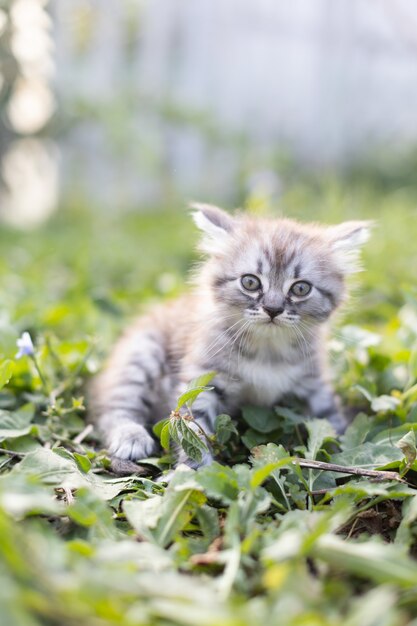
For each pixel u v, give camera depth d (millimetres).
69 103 1574
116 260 1182
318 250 711
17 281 1036
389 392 726
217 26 1887
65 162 1796
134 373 740
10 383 716
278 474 604
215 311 712
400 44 1889
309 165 1896
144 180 1812
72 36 1668
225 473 578
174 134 1854
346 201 1292
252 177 1516
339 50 1909
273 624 481
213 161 1847
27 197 1822
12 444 657
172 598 495
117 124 1619
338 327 799
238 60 1903
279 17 1900
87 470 626
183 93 1855
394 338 790
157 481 639
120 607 492
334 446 670
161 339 756
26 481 549
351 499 593
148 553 535
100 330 827
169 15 1850
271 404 708
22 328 815
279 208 1254
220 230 722
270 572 516
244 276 700
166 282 1019
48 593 489
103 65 1789
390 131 1920
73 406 703
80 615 486
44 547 508
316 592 513
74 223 1604
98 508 563
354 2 1882
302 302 700
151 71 1851
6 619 462
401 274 1006
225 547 549
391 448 634
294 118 1927
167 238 1320
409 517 572
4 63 1376
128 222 1561
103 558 522
